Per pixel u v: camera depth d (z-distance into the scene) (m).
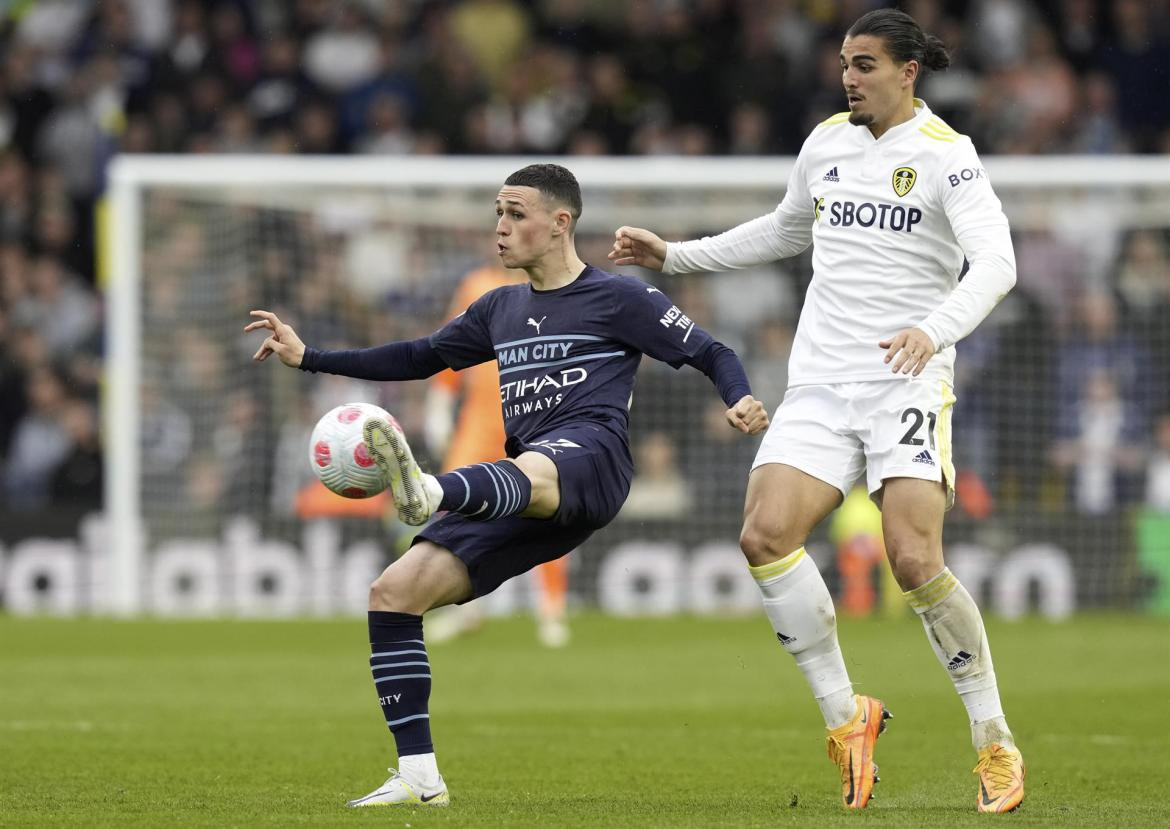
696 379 55.62
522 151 67.50
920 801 19.23
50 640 44.31
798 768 22.33
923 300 18.67
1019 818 17.11
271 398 55.81
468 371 39.47
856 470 18.81
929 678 35.88
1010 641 43.84
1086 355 56.75
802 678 35.53
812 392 18.84
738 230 20.47
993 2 68.31
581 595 54.09
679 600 54.03
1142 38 68.12
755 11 68.94
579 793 19.52
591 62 68.94
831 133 19.28
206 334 55.06
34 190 66.62
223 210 55.59
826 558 53.78
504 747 24.61
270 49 68.44
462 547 17.86
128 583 51.16
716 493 54.91
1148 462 55.41
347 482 16.81
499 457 39.41
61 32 69.19
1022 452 56.00
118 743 24.53
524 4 70.50
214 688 33.31
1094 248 57.28
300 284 56.88
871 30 18.53
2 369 61.66
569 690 33.28
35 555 52.97
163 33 68.81
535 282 18.92
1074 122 67.12
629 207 55.12
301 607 52.75
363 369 19.69
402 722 17.97
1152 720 28.16
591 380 18.47
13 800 18.47
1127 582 53.66
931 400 18.41
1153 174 47.88
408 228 57.34
